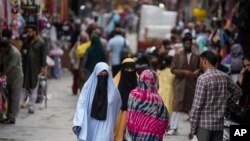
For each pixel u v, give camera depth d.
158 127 20.33
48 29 46.53
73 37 55.12
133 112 20.48
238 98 20.39
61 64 56.03
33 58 33.84
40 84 35.94
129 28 113.00
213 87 19.84
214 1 54.78
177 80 30.05
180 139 28.69
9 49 30.55
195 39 45.16
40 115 34.06
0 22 33.09
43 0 45.66
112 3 128.38
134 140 20.56
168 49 40.41
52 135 28.81
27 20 38.94
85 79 38.03
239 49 31.61
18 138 27.91
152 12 70.81
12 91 30.77
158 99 20.45
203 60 20.28
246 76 23.86
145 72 20.52
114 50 45.03
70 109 36.56
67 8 61.25
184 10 94.62
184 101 29.97
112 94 22.69
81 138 21.92
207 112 19.94
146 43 66.75
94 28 46.06
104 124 22.47
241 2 38.09
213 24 48.41
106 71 22.55
